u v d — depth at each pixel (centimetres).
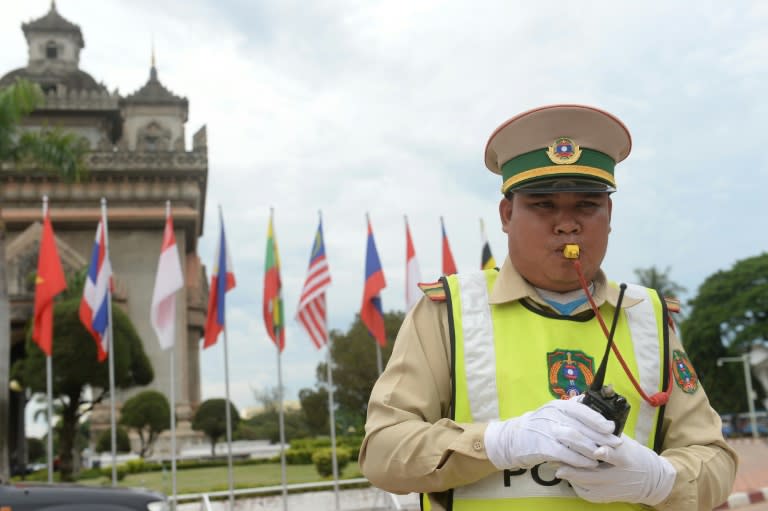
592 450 166
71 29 4912
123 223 4166
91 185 4181
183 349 4069
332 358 3934
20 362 2953
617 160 222
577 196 208
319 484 1430
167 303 1355
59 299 2753
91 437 3881
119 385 2431
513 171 213
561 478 186
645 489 175
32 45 4862
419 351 212
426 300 223
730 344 4553
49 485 690
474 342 210
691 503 183
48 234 1369
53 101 4459
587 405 173
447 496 200
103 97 4538
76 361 2297
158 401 3209
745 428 4719
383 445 196
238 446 4100
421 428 193
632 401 206
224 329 1426
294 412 6372
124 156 4194
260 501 1388
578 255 206
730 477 204
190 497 1336
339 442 3152
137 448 3825
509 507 193
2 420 1523
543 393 203
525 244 212
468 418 204
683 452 198
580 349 210
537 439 171
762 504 1246
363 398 3825
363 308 1449
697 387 219
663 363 214
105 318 1405
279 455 3162
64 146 1684
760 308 4428
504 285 218
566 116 205
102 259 1417
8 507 645
